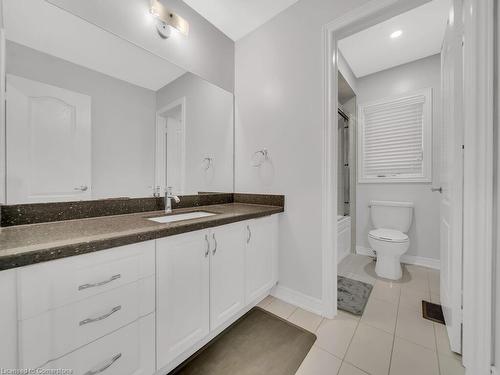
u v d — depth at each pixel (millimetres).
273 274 1768
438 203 2439
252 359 1192
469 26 1056
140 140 1508
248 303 1519
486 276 1014
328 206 1561
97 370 796
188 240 1109
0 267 590
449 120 1328
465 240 1084
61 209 1159
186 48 1757
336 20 1494
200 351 1247
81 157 1240
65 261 719
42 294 677
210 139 1962
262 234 1641
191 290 1133
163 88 1626
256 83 1981
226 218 1286
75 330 744
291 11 1735
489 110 1010
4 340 618
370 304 1732
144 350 934
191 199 1836
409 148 2604
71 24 1201
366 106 2867
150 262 948
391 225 2586
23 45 1054
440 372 1103
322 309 1590
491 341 1011
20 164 1036
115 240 817
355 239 2982
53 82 1143
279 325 1479
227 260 1346
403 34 2086
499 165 997
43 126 1110
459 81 1154
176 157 1723
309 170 1648
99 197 1310
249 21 1910
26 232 898
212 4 1736
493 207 1027
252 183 2025
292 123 1734
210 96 1949
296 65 1708
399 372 1106
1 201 985
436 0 1683
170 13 1624
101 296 802
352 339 1346
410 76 2582
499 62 995
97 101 1306
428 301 1763
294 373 1106
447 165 1377
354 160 2998
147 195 1547
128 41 1426
